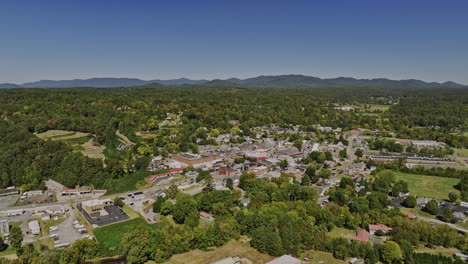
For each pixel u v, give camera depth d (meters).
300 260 112.00
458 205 174.38
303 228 129.75
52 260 107.94
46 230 144.38
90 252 116.12
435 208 165.50
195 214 146.50
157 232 122.50
